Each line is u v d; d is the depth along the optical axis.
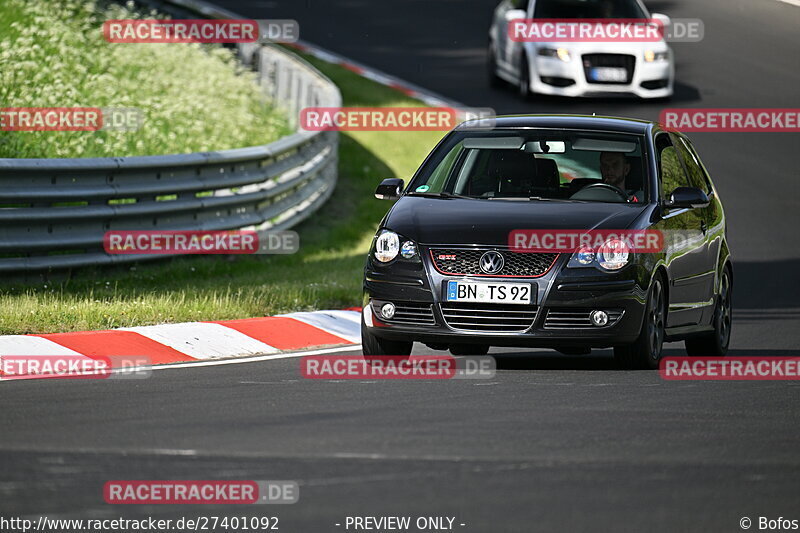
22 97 73.00
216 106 83.62
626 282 35.69
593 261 35.66
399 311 36.25
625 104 95.44
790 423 29.47
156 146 75.25
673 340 39.69
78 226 50.34
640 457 25.47
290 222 68.06
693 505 22.09
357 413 29.42
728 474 24.31
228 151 60.09
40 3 89.94
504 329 35.50
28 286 47.44
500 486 22.98
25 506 21.44
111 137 72.69
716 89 102.19
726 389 34.22
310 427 27.70
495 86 101.88
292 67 94.00
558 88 92.50
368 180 86.25
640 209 37.59
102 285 49.16
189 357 38.94
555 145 39.62
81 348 37.94
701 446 26.66
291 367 36.69
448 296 35.62
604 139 39.72
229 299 46.06
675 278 38.72
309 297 48.47
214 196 59.69
